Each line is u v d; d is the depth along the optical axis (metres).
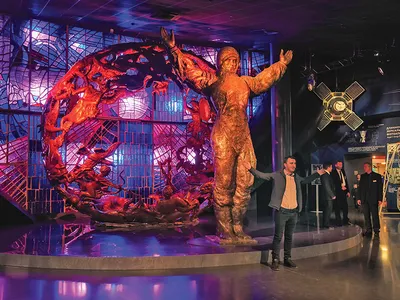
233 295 5.67
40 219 13.12
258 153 16.27
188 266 7.18
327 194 10.91
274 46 14.84
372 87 15.36
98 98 10.58
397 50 14.10
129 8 11.23
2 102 12.76
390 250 8.86
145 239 9.02
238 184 8.52
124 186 14.62
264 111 16.27
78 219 13.42
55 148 10.41
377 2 10.15
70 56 13.67
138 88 11.23
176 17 11.88
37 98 13.27
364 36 13.42
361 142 16.03
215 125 8.69
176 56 8.84
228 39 14.43
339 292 5.81
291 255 7.90
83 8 11.52
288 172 7.14
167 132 15.47
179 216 11.34
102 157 10.87
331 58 16.11
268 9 10.86
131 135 14.80
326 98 16.03
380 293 5.77
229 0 10.20
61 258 7.13
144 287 6.04
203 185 11.72
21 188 13.00
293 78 15.91
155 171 15.18
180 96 15.70
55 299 5.51
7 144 12.83
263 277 6.59
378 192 10.83
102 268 7.03
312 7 10.62
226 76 8.66
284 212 7.07
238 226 8.52
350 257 8.12
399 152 15.18
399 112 14.74
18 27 12.92
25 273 6.81
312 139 16.20
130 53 10.88
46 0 11.01
